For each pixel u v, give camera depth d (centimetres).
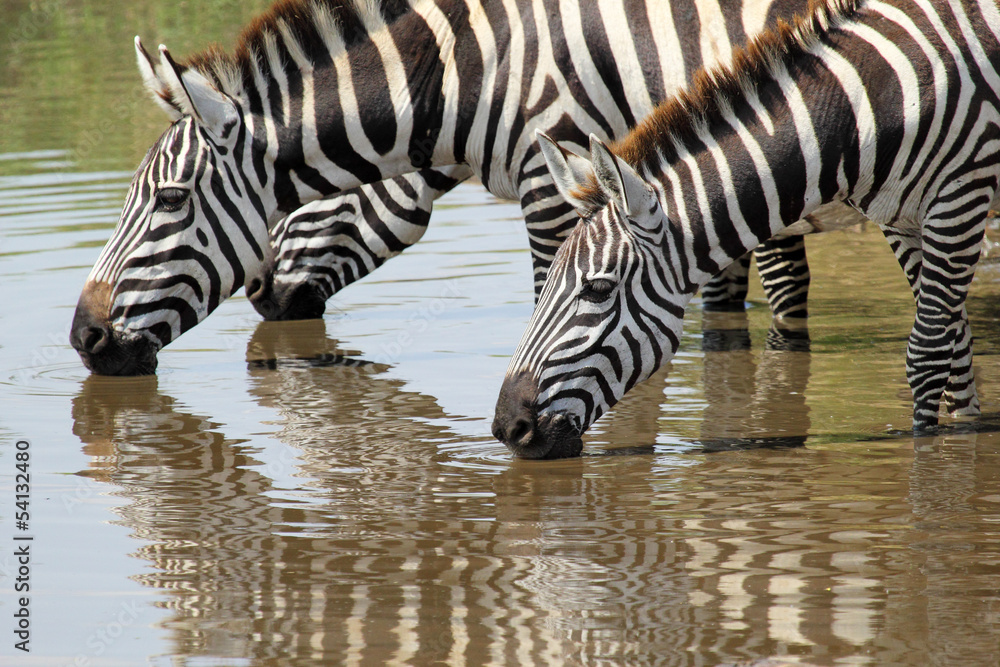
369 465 931
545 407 896
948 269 937
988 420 1013
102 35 3812
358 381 1180
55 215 1872
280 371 1220
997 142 910
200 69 1077
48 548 766
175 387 1159
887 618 636
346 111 1077
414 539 772
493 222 1948
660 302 895
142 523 809
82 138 2509
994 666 582
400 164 1114
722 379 1175
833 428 1005
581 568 716
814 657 596
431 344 1320
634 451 957
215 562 738
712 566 713
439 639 627
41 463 939
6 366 1211
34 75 3244
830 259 1709
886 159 909
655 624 638
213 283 1093
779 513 804
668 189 897
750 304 1515
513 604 667
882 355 1241
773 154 894
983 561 709
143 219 1077
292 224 1419
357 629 641
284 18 1073
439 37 1079
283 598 684
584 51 1058
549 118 1069
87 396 1123
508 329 1371
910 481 862
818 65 903
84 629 647
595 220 887
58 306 1416
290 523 805
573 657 603
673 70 1046
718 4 1040
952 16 905
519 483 882
